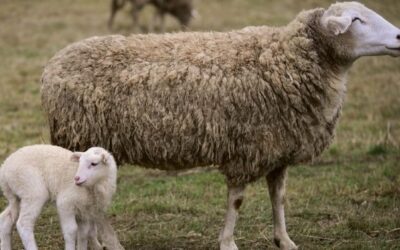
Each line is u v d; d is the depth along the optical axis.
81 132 10.21
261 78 9.87
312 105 9.95
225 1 39.78
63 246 10.98
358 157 15.55
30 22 33.78
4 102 20.11
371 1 36.12
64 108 10.22
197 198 13.13
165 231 11.61
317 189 13.42
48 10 37.12
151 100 9.96
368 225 11.53
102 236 9.98
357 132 17.34
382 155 15.56
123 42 10.43
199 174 14.48
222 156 10.02
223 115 9.84
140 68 10.09
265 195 13.30
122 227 11.87
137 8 31.53
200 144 9.95
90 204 9.45
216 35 10.38
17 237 11.34
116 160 10.34
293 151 10.06
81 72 10.22
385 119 18.52
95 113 10.12
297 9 36.84
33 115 18.80
